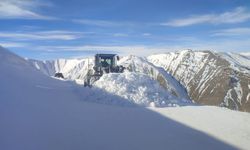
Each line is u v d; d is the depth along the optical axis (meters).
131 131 13.83
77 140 11.73
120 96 21.39
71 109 16.64
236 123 16.81
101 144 11.72
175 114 17.91
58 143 11.14
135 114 17.31
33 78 24.23
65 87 26.06
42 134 11.59
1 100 13.55
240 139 14.07
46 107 15.59
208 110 19.86
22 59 29.84
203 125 15.88
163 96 23.00
